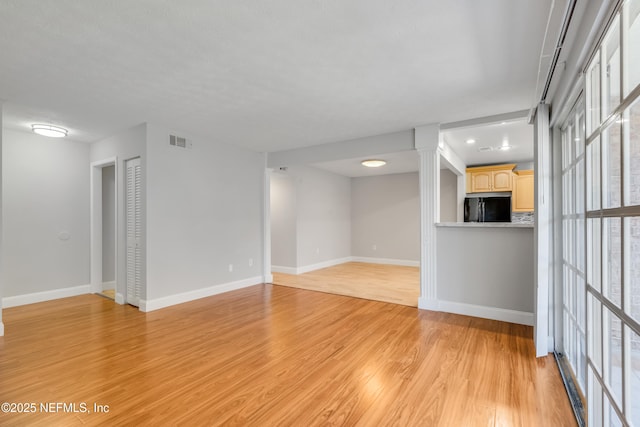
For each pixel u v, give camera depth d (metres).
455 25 1.86
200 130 4.09
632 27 1.08
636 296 1.09
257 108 3.26
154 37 1.97
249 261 5.23
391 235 7.79
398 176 7.71
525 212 6.32
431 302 3.88
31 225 4.22
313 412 1.85
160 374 2.30
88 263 4.77
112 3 1.64
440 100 3.04
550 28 1.86
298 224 6.52
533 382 2.17
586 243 1.64
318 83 2.67
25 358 2.55
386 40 2.02
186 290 4.24
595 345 1.58
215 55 2.20
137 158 3.99
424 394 2.03
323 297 4.51
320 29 1.90
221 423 1.75
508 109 3.29
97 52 2.14
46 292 4.33
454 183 7.00
